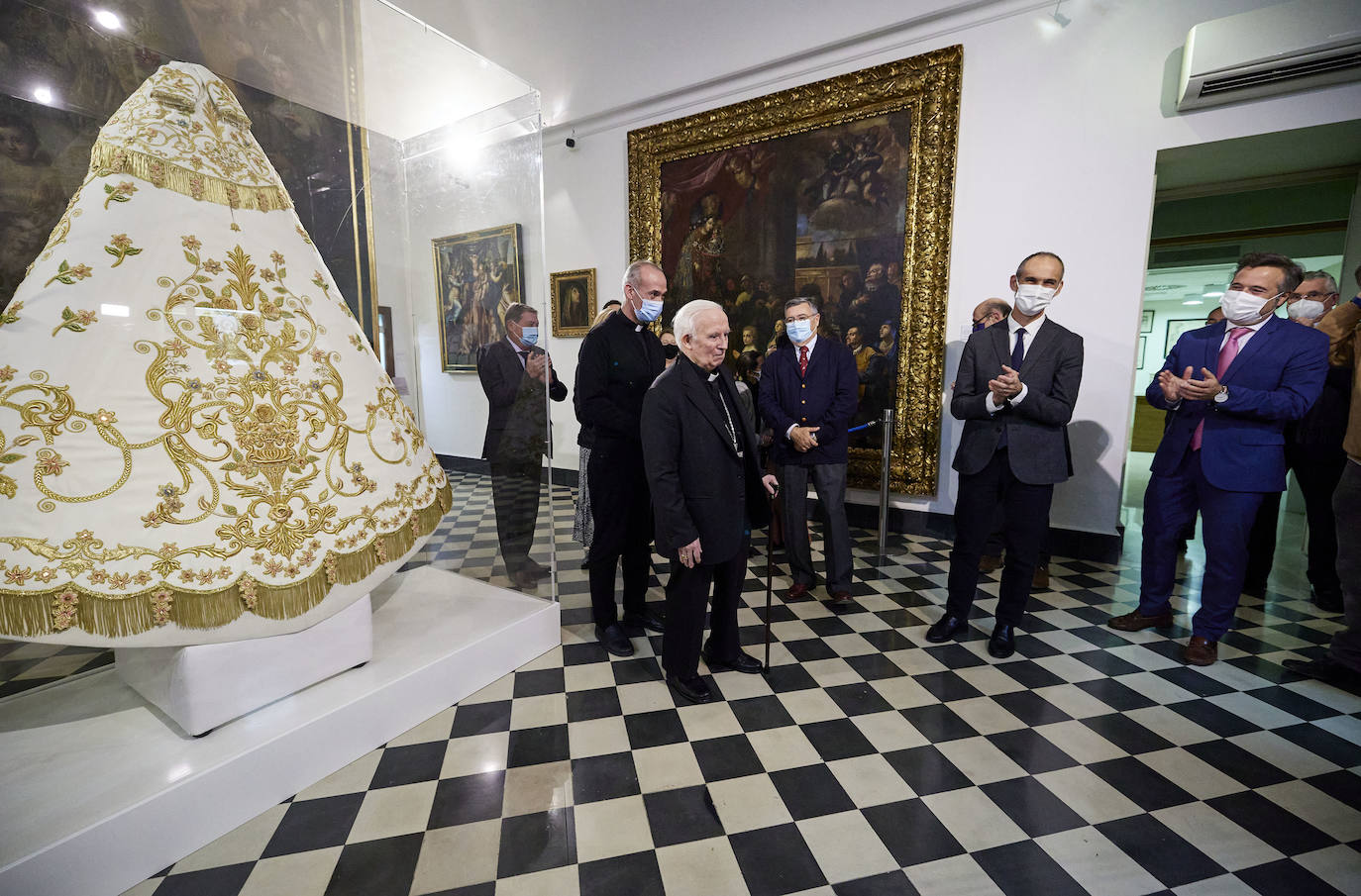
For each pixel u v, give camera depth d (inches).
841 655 106.9
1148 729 84.2
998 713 88.4
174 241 69.0
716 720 86.7
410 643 93.3
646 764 76.5
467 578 119.0
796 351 132.9
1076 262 156.3
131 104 70.5
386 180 111.0
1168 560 113.4
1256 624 119.0
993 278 167.5
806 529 134.2
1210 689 94.5
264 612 70.7
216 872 58.7
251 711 72.3
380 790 71.1
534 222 101.3
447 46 100.8
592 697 92.9
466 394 110.3
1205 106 139.1
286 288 78.7
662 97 220.1
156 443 65.0
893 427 185.2
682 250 224.5
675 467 85.3
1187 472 108.0
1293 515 205.0
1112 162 150.3
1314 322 129.8
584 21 232.2
